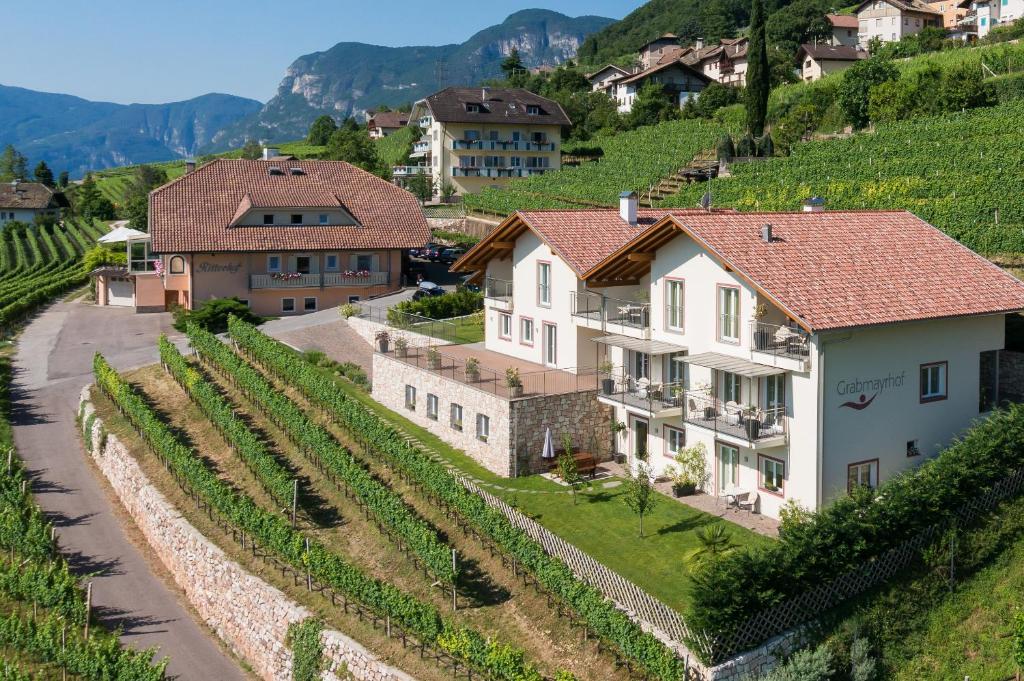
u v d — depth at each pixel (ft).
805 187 249.75
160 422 153.38
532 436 134.00
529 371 149.48
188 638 117.19
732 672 80.94
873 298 112.06
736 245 117.91
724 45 579.89
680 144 377.71
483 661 89.66
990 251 176.96
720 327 120.26
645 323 133.69
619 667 88.28
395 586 108.27
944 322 116.98
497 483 131.23
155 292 264.93
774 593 84.48
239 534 126.21
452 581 104.83
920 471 99.60
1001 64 339.57
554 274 151.74
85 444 172.65
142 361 205.05
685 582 98.32
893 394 113.39
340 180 276.00
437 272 278.05
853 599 88.94
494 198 341.21
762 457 115.14
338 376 186.19
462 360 146.41
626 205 157.07
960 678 83.35
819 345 105.81
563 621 96.37
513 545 104.32
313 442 140.97
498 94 423.64
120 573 131.64
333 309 244.42
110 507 151.64
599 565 97.35
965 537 94.94
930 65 343.05
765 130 373.20
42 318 264.11
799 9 569.64
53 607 116.16
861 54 476.95
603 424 139.54
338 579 106.42
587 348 147.95
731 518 114.01
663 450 130.82
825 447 107.65
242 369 172.96
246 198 254.68
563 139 479.82
